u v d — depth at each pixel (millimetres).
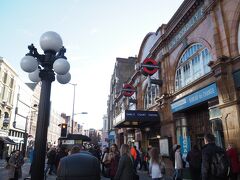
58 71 5477
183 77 15281
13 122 44875
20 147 49219
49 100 5398
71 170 3592
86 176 3602
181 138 15031
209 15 12398
